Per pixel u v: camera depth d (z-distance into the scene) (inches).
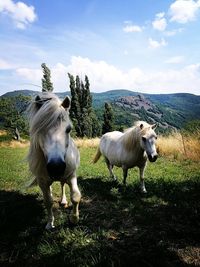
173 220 187.8
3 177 350.9
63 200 232.4
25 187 207.8
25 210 215.3
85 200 242.7
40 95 158.4
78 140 919.7
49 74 1593.3
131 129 261.1
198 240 156.7
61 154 134.8
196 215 189.5
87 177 338.3
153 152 234.4
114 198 239.1
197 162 428.1
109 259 136.0
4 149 941.8
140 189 262.1
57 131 140.3
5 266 140.4
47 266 136.3
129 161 261.1
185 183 278.8
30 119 157.9
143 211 204.7
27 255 148.7
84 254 143.7
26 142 1445.6
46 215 206.1
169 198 232.5
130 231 174.7
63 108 147.1
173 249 148.2
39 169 164.2
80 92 2422.5
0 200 253.8
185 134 545.6
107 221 192.4
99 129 2559.1
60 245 155.3
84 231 172.1
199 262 136.1
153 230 174.2
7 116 2012.8
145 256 138.9
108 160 328.8
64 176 171.3
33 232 176.1
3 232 177.2
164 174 336.8
